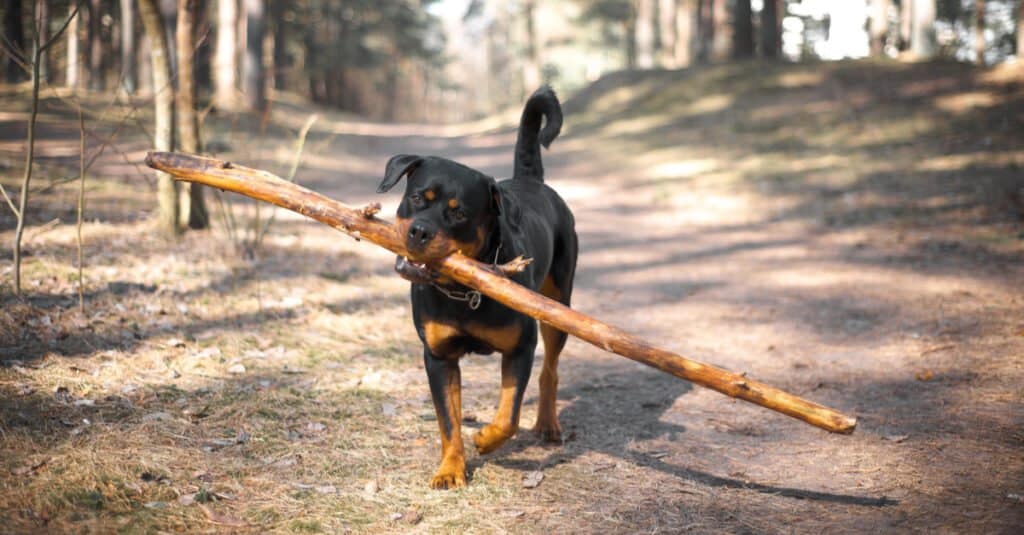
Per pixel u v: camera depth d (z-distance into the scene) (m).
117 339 5.20
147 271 6.64
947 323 6.66
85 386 4.42
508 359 3.82
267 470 3.79
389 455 4.10
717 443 4.51
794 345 6.41
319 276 7.44
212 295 6.36
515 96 65.94
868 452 4.33
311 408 4.61
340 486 3.72
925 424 4.70
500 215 3.52
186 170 3.63
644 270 9.15
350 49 48.28
